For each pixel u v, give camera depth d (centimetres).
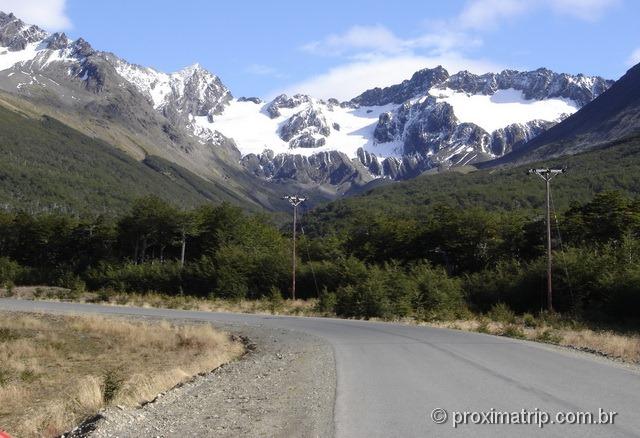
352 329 3030
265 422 970
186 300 6094
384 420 952
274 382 1419
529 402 1077
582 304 4703
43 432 1052
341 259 6581
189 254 8944
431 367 1541
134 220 8675
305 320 3878
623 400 1091
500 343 2198
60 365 2073
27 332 3062
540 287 4997
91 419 1046
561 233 6550
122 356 2288
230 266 6744
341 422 941
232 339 2820
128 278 7319
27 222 9606
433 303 4781
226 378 1557
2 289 7606
